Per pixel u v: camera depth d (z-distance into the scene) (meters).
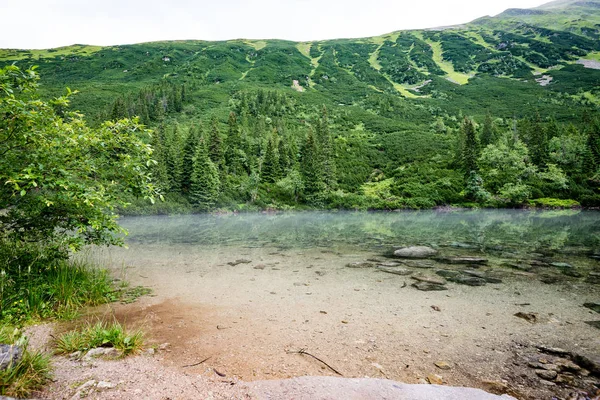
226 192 61.28
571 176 67.62
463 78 185.38
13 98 6.66
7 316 6.30
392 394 4.07
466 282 10.72
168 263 14.15
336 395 4.00
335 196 66.56
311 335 6.42
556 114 120.81
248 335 6.36
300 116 125.19
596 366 5.20
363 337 6.35
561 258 14.71
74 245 8.03
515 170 68.56
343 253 16.67
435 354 5.64
